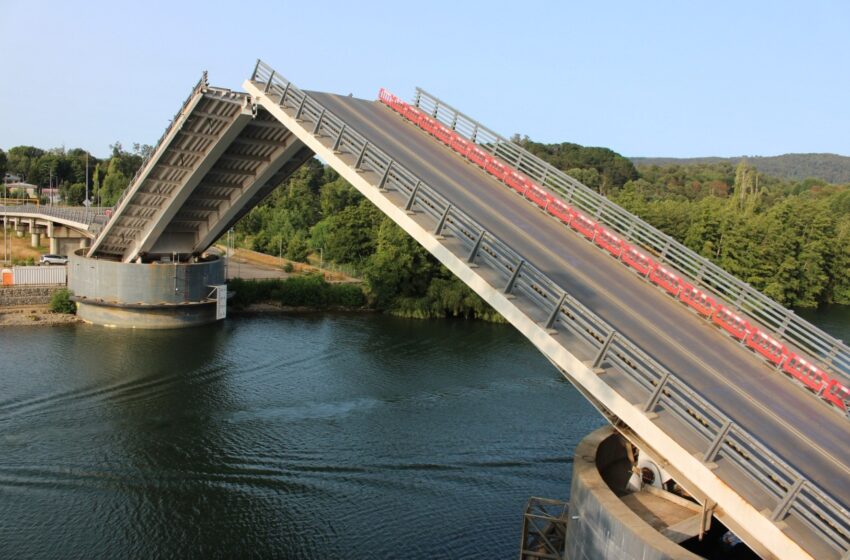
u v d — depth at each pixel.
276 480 29.25
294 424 35.31
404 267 66.62
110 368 42.41
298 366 45.22
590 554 15.20
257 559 23.45
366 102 42.34
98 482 28.36
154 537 24.55
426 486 29.22
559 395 41.34
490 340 55.50
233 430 34.19
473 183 31.31
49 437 32.28
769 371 19.58
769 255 83.38
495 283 20.73
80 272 54.72
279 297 65.06
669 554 12.80
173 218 50.72
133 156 145.50
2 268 61.53
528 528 20.31
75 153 151.50
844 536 13.01
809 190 159.62
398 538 25.09
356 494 28.30
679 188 140.62
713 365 19.03
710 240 85.88
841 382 19.64
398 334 56.44
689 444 14.50
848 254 90.38
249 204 51.12
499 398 40.56
